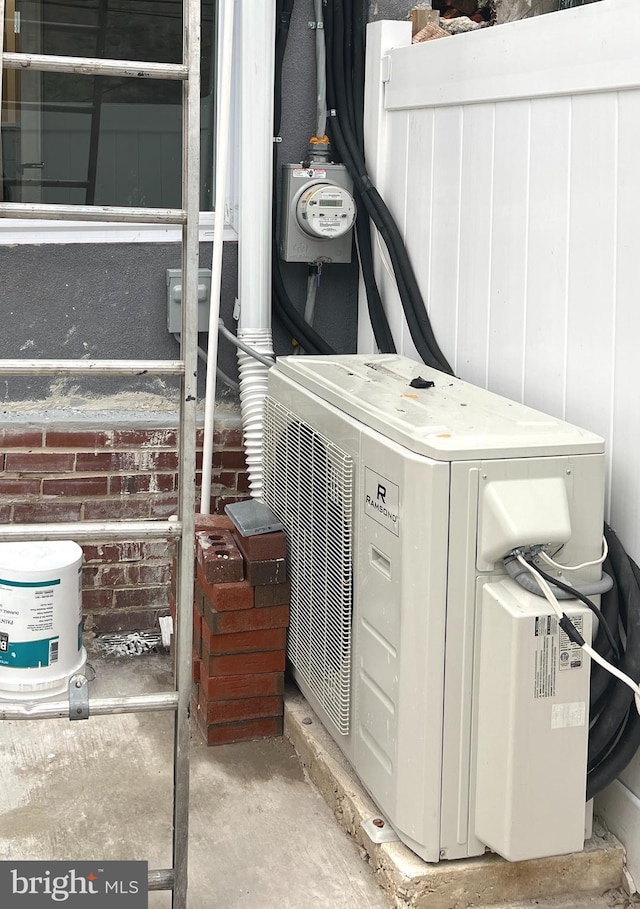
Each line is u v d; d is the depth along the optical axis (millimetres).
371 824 2391
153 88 3369
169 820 2568
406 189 3172
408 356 3209
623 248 2186
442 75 2877
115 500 3367
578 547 2129
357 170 3307
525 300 2547
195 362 1939
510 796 2082
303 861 2424
